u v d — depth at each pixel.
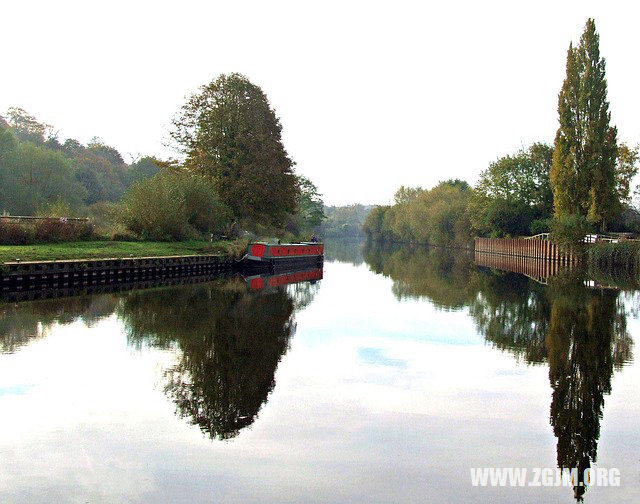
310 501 7.74
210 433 9.91
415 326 19.94
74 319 19.08
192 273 35.34
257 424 10.38
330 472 8.59
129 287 28.23
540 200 68.81
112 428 10.02
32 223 32.47
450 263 58.88
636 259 43.41
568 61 51.78
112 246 34.66
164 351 15.34
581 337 18.28
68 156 99.62
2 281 23.95
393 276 41.50
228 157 47.12
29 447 9.19
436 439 9.89
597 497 8.07
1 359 13.91
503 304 25.98
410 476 8.52
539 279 39.31
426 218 104.44
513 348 16.66
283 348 16.12
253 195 46.03
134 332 17.50
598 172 50.25
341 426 10.38
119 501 7.62
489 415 11.10
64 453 9.01
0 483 8.05
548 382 13.33
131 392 11.91
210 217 43.25
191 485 8.09
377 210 142.62
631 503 7.92
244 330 18.55
